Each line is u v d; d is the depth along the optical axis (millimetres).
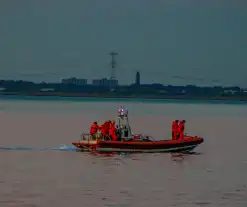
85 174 65188
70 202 50688
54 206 49250
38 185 58031
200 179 62938
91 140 82688
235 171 69062
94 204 50156
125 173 66062
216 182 61125
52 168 69312
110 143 81562
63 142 104125
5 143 101500
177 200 52062
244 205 50469
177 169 69750
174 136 84688
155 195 53969
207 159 79938
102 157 78812
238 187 58250
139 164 72938
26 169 68438
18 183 58938
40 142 104000
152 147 82188
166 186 58438
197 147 98375
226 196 53938
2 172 65938
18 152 86250
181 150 83625
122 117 83625
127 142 81562
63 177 62875
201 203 51062
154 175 65062
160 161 75938
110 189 56469
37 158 78750
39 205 49438
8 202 50281
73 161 75312
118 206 49625
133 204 50344
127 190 56062
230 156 84625
